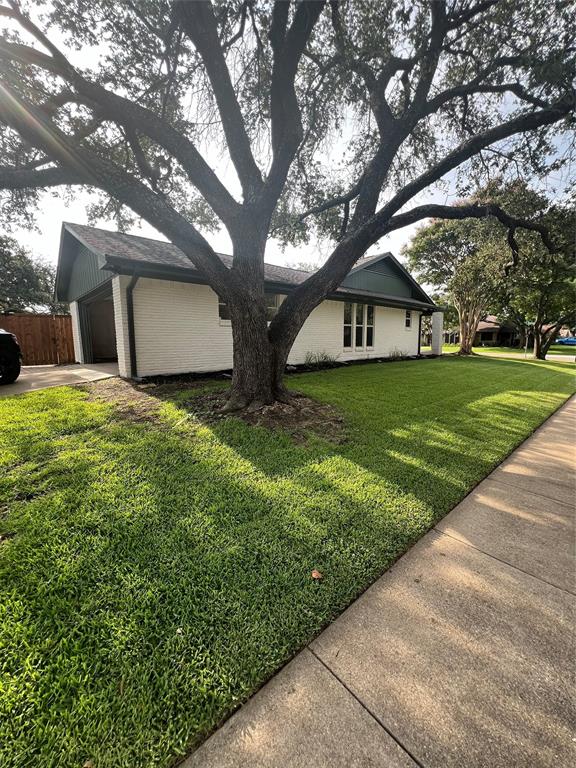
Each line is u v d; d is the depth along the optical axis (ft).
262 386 16.43
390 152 16.94
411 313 54.03
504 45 15.43
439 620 5.49
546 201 20.90
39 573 6.10
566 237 21.48
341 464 11.02
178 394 19.44
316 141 21.08
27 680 4.31
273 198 15.93
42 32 13.03
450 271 61.26
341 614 5.58
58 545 6.84
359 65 15.92
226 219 15.66
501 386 26.89
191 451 11.63
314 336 37.42
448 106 19.69
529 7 13.73
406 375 30.71
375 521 8.06
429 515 8.44
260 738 3.84
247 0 14.80
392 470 10.74
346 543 7.25
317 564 6.61
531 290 56.24
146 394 19.70
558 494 9.89
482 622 5.46
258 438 12.91
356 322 43.39
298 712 4.10
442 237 56.24
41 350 39.86
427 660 4.80
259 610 5.50
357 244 16.24
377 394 21.54
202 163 15.06
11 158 15.93
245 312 15.97
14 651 4.66
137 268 22.16
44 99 14.46
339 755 3.69
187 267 23.88
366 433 14.11
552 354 86.28
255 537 7.28
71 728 3.83
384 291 49.21
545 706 4.20
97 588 5.80
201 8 13.24
